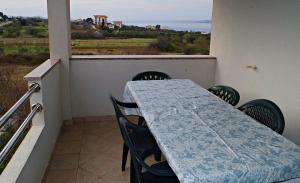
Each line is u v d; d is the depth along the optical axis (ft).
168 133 5.59
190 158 4.58
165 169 5.33
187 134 5.55
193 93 8.65
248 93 10.75
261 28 9.74
